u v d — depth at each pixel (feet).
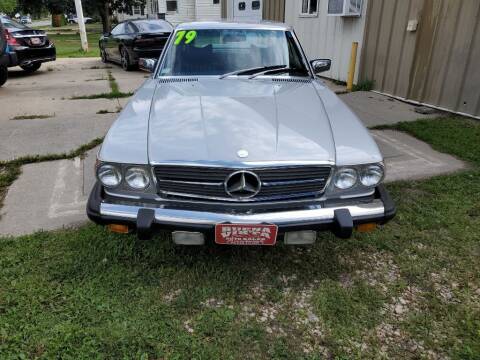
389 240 9.87
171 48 11.90
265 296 8.07
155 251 9.22
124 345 6.81
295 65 11.97
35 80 31.32
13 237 9.73
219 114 8.63
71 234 9.84
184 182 7.50
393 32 23.39
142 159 7.47
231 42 12.03
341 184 7.72
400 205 11.51
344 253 9.43
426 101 21.94
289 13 34.63
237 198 7.51
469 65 19.22
